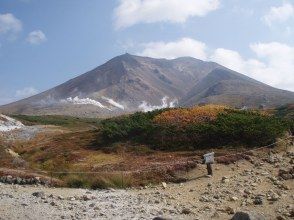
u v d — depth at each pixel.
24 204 19.89
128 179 27.97
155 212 18.98
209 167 28.48
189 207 20.14
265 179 25.78
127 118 51.47
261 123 39.09
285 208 19.12
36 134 80.88
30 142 59.88
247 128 37.75
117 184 27.20
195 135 39.19
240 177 27.02
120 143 42.53
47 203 20.58
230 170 29.64
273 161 31.36
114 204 20.70
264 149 35.12
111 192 24.95
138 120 49.03
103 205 20.41
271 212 18.69
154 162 33.22
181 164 30.31
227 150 35.41
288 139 38.84
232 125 39.34
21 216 17.64
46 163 38.50
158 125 43.50
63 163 37.31
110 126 46.72
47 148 47.38
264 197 21.31
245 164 31.16
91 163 36.31
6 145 53.22
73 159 39.09
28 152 47.47
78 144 46.47
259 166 30.16
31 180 27.80
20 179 27.91
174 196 23.06
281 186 23.41
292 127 43.38
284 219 17.38
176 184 27.28
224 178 26.61
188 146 38.34
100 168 32.44
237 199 21.38
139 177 28.84
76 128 117.06
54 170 32.12
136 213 18.77
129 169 31.33
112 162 35.72
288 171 26.66
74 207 19.78
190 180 27.89
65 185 27.28
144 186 27.11
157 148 39.50
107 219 17.58
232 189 23.77
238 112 46.59
